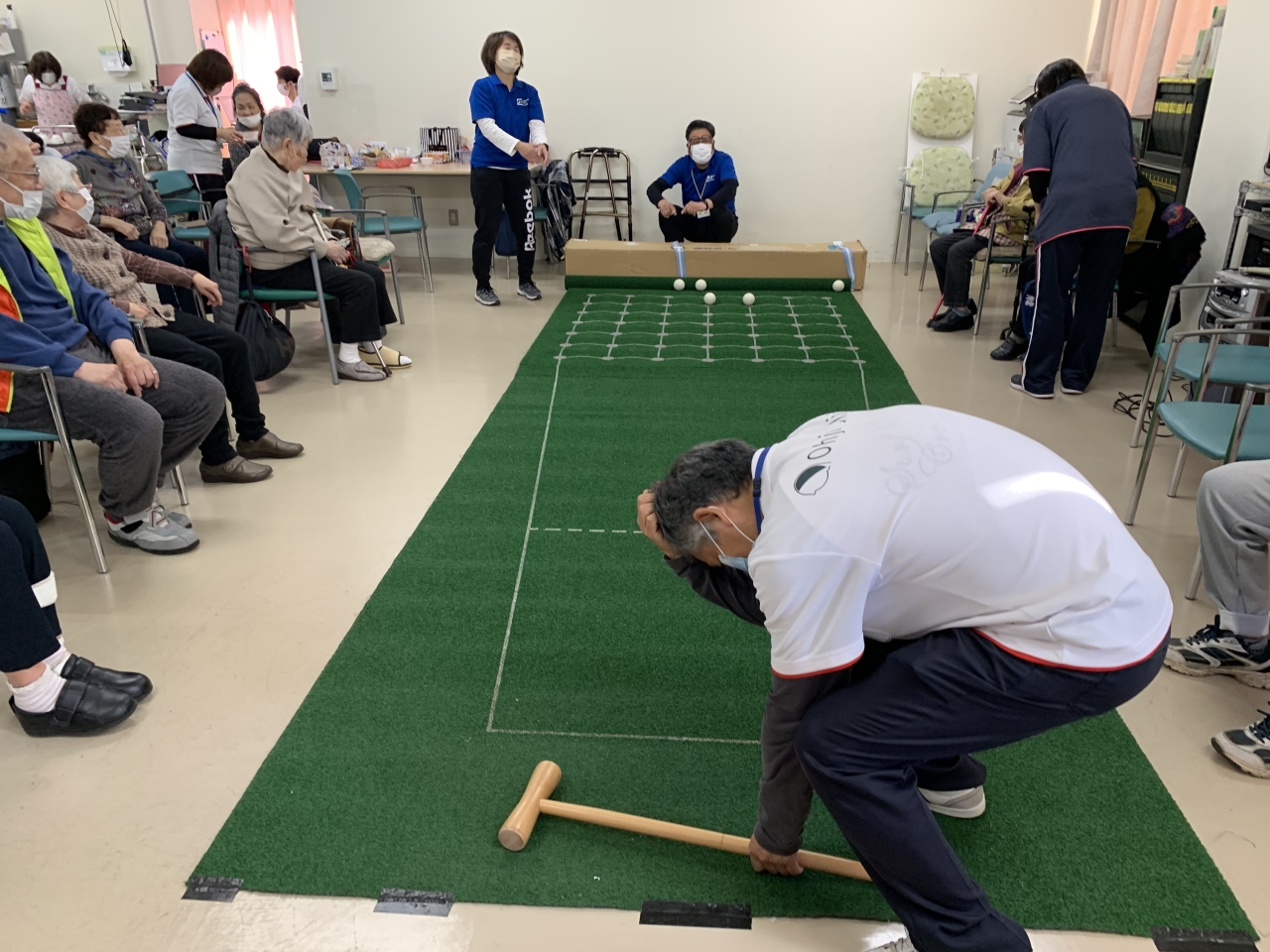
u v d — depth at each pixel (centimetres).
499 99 517
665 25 628
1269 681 198
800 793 136
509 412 363
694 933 142
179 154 551
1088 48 612
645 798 168
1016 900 146
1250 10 356
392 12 637
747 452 126
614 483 298
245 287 379
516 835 154
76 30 780
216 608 230
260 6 771
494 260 679
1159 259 407
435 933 142
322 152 595
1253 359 275
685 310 523
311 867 153
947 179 632
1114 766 175
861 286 577
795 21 621
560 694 196
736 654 209
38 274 242
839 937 142
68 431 238
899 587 115
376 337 405
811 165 655
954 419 122
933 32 617
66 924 144
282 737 183
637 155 660
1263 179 343
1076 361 387
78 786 172
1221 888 148
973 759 161
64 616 227
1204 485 195
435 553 253
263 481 305
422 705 192
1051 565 111
